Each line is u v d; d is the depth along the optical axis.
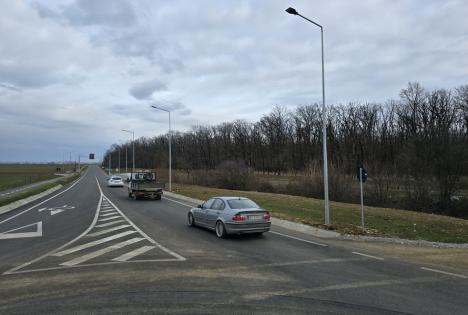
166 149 121.25
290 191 41.78
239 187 50.59
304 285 7.61
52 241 12.88
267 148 103.94
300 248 11.92
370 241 13.78
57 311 6.04
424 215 22.92
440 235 17.22
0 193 37.38
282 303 6.46
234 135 109.69
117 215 20.86
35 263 9.56
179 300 6.60
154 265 9.30
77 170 151.62
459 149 34.47
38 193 38.38
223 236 13.84
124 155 156.12
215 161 103.81
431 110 71.19
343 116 87.69
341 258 10.41
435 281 8.02
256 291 7.17
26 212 22.86
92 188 52.34
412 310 6.17
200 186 52.06
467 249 12.93
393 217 21.16
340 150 82.38
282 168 92.31
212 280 7.94
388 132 78.56
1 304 6.40
